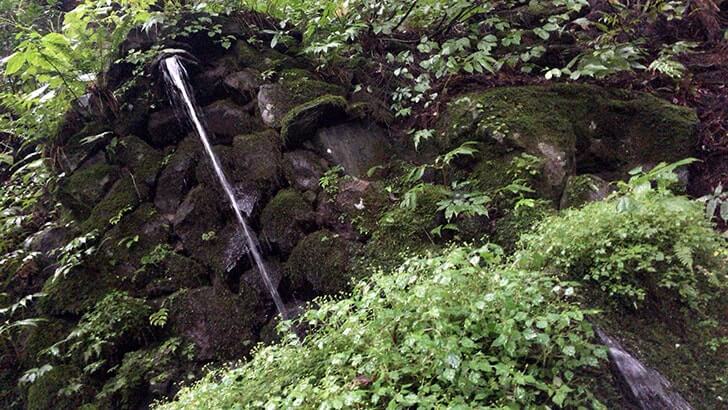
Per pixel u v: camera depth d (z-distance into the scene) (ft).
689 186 11.53
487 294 7.27
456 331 7.29
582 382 7.22
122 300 12.22
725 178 11.27
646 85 13.17
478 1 13.42
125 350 11.86
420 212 11.62
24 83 18.83
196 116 14.17
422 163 12.92
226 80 14.44
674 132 11.89
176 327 11.91
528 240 9.59
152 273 12.74
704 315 8.23
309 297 11.80
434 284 7.84
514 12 14.66
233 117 13.99
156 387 11.09
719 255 8.67
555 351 7.29
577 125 12.36
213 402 8.07
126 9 15.55
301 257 11.88
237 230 12.69
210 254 12.60
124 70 14.80
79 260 13.05
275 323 11.55
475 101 12.68
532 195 11.15
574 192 11.05
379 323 7.75
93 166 14.62
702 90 12.92
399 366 7.29
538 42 14.19
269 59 14.79
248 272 12.26
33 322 12.34
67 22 15.02
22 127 17.33
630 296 8.34
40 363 12.03
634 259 8.48
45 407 11.28
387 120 13.85
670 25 13.98
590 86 12.82
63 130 15.37
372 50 14.80
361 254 11.52
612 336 7.90
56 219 15.37
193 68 14.39
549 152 11.49
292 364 8.29
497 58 13.99
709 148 11.89
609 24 14.06
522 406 6.71
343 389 7.10
